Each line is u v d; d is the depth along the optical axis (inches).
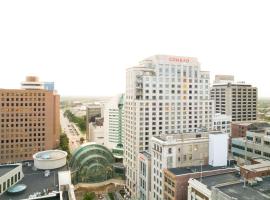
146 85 6195.9
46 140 7465.6
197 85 6678.2
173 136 4515.3
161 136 4640.8
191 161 4227.4
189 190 3280.0
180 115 6437.0
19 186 3356.3
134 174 5821.9
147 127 6028.5
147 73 6343.5
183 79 6530.5
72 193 3083.2
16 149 7190.0
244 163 4596.5
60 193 2664.9
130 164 6161.4
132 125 6156.5
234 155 5935.0
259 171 3213.6
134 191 5693.9
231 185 2854.3
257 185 2864.2
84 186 6067.9
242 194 2605.8
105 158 6378.0
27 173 4069.9
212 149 4072.3
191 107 6584.6
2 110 6993.1
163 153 4114.2
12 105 7086.6
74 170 6136.8
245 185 2847.0
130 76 6422.2
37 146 7391.7
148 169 4835.1
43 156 4475.9
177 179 3538.4
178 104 6427.2
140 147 5930.1
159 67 6318.9
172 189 3641.7
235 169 3722.9
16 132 7165.4
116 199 5561.0
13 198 3075.8
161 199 4173.2
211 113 6820.9
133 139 6063.0
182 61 6545.3
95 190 5979.3
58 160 4320.9
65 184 3378.4
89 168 6146.7
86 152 6186.0
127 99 6565.0
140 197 5221.5
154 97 6269.7
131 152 6146.7
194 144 4242.1
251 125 7834.6
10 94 7057.1
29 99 7249.0
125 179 6550.2
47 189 3351.4
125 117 6673.2
